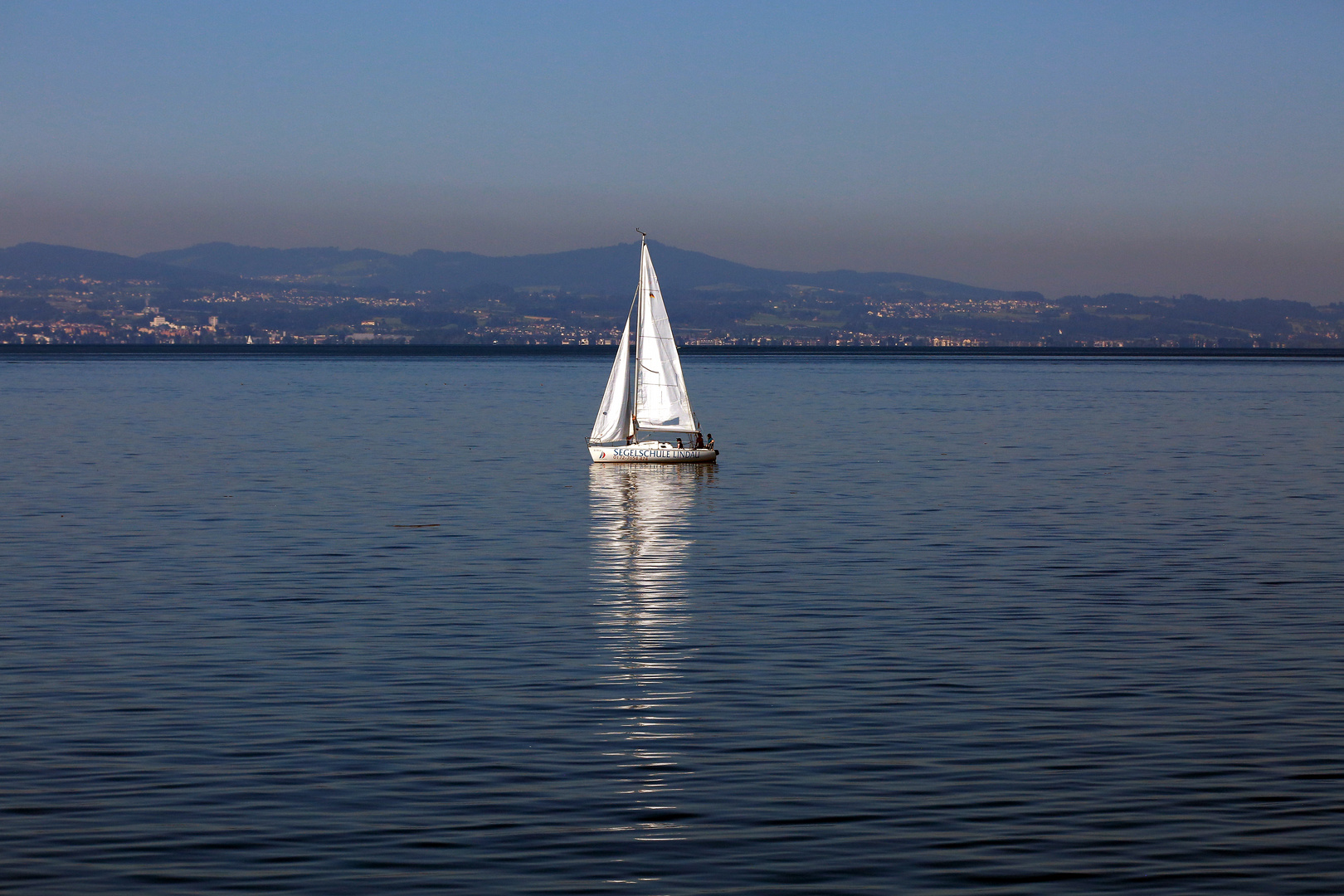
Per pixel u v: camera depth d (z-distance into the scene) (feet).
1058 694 100.53
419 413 479.41
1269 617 128.57
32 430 387.34
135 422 422.41
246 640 118.32
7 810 76.02
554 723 93.20
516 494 235.40
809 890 65.77
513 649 115.44
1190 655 112.78
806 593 141.69
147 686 102.53
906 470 279.49
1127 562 160.86
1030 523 197.06
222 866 68.49
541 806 76.84
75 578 149.59
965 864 68.85
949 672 107.24
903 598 138.72
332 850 70.54
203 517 202.90
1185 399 601.21
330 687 102.32
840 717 94.53
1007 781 81.05
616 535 185.57
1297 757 85.25
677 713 95.66
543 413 481.46
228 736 89.81
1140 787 79.82
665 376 289.53
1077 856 69.72
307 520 199.93
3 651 113.91
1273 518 202.28
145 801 77.46
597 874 67.56
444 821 74.43
